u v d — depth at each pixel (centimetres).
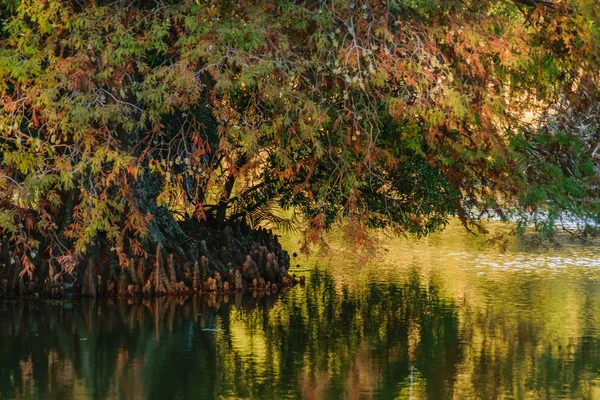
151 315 2819
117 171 2588
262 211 3975
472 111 2716
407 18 2620
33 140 2570
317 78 2656
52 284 3048
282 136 2756
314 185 3350
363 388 2052
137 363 2262
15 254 3016
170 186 2717
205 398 1969
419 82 2531
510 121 2969
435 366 2247
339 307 2988
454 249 4616
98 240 3173
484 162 2938
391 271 3853
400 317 2831
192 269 3200
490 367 2245
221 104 2706
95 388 2044
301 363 2267
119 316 2802
